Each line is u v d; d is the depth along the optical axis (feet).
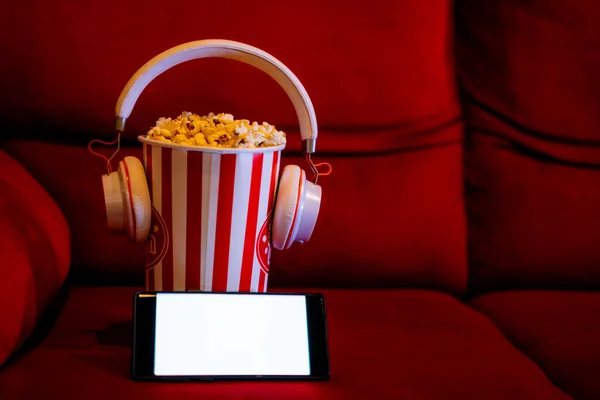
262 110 3.94
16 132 3.84
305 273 4.01
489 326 3.63
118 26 3.78
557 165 4.30
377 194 4.04
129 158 3.00
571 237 4.26
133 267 3.87
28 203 3.28
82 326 3.25
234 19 3.87
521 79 4.28
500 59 4.30
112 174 3.00
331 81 3.99
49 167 3.81
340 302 3.79
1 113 3.77
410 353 3.18
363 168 4.05
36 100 3.76
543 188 4.26
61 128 3.83
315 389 2.75
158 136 2.98
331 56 3.98
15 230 2.99
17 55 3.71
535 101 4.29
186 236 2.96
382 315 3.64
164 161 2.91
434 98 4.14
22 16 3.70
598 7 4.29
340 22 3.98
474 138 4.32
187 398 2.61
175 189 2.91
